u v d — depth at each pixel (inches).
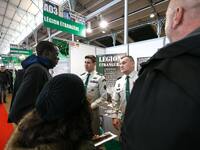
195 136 14.2
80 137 30.6
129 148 17.8
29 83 54.2
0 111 226.4
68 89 29.4
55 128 28.5
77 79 31.6
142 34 328.8
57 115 28.5
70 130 29.3
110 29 327.9
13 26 556.1
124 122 20.2
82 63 164.7
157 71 18.1
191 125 14.3
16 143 27.9
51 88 29.4
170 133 14.9
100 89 107.9
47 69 63.3
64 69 155.9
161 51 19.6
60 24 140.1
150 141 15.8
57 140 27.7
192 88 15.2
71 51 157.0
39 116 29.2
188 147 14.3
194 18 19.9
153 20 262.2
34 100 53.3
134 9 229.9
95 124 92.9
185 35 20.3
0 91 277.7
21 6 390.6
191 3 20.0
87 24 248.8
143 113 17.2
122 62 95.7
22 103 52.5
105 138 53.2
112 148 70.6
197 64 16.2
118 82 98.7
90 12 261.6
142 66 21.3
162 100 16.2
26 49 372.2
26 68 60.4
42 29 407.5
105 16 258.5
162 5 210.2
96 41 426.9
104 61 156.3
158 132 15.5
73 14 155.3
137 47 154.9
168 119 15.3
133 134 17.6
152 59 19.9
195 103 14.6
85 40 414.6
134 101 19.2
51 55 64.7
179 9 21.0
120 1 194.4
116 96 96.3
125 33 169.0
